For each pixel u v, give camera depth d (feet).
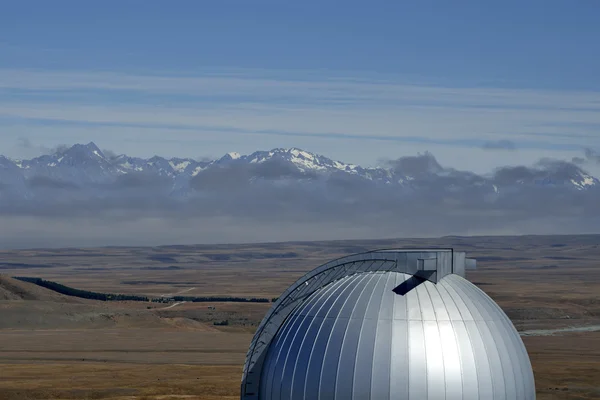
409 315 125.49
